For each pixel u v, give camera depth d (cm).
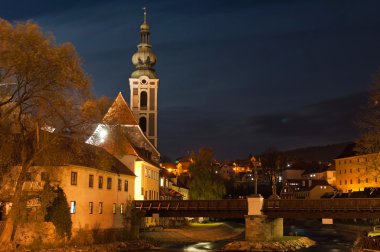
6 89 4753
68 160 5741
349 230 11275
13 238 5419
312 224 13862
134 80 14762
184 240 8200
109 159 6300
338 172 17925
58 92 4853
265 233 7181
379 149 7656
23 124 5106
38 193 5684
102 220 6981
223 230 10381
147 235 8112
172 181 13038
